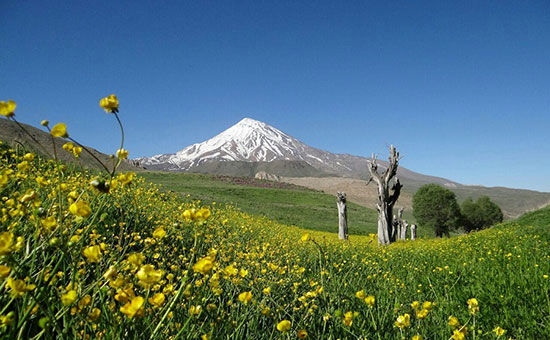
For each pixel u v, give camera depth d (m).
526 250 7.87
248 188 67.19
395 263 7.37
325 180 176.12
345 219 20.34
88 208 1.52
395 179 18.78
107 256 2.67
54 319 1.34
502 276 4.91
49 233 1.54
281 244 7.76
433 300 4.17
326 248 7.84
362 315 3.06
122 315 1.61
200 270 1.52
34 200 1.75
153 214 6.82
